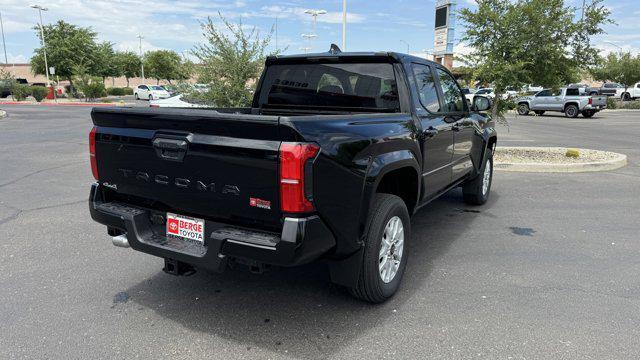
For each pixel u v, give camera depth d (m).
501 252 4.82
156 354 2.99
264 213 2.84
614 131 18.75
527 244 5.07
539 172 9.45
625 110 35.09
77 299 3.73
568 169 9.48
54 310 3.55
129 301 3.71
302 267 4.40
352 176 3.06
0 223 5.68
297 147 2.66
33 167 9.38
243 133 2.79
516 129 19.66
